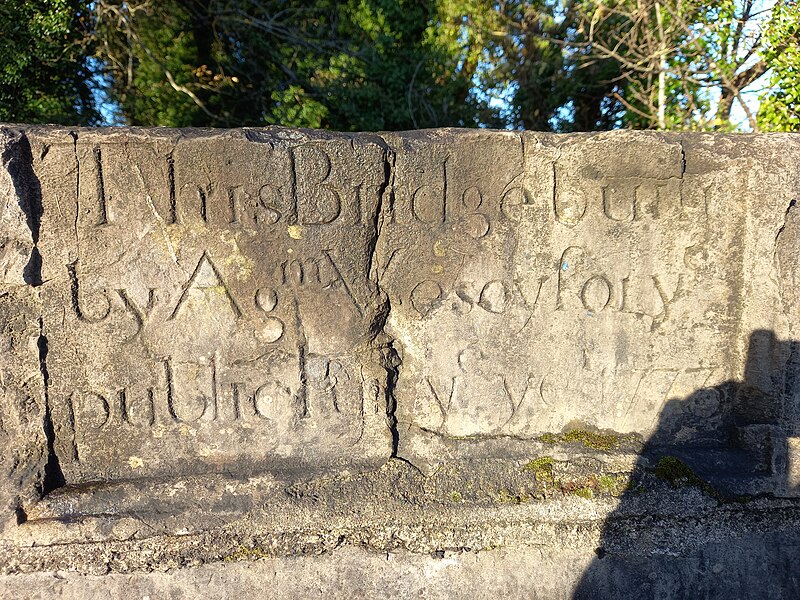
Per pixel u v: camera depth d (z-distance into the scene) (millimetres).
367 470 2104
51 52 6023
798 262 2129
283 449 2105
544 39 7270
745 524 2189
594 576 2131
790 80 4812
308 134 1964
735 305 2199
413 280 2084
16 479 1939
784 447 2178
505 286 2117
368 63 7473
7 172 1790
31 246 1861
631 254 2133
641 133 2074
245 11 7559
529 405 2205
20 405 1936
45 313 1916
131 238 1921
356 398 2107
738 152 2090
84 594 1966
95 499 1963
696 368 2229
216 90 7469
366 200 2000
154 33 7328
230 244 1966
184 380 2023
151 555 1971
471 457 2168
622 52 6934
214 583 2006
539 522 2098
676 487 2125
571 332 2166
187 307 1984
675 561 2166
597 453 2176
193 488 2010
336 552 2051
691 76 5938
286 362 2059
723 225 2141
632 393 2225
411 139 2012
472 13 7484
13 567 1934
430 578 2082
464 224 2066
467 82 7719
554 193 2080
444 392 2164
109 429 2016
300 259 2006
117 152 1867
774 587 2213
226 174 1924
